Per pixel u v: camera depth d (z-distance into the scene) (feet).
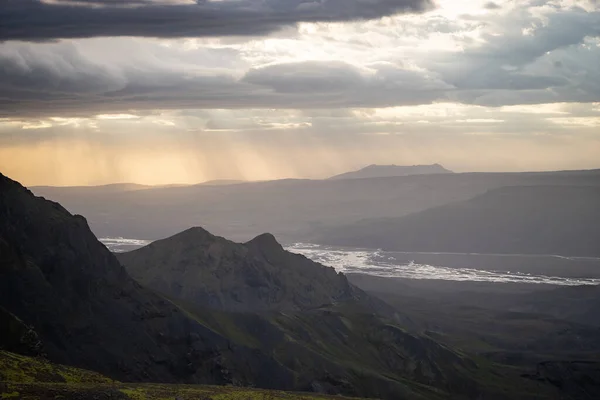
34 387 440.04
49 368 509.76
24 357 522.88
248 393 526.98
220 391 526.57
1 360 495.00
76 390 445.37
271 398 523.29
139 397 468.75
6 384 436.76
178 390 502.79
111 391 455.63
